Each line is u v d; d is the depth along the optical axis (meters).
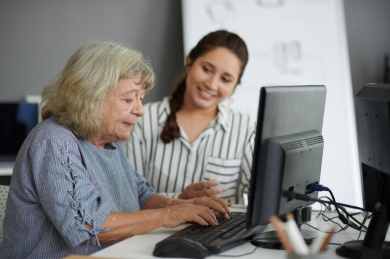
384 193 1.36
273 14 3.84
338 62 3.84
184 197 2.03
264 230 1.62
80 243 1.46
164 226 1.56
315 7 3.86
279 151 1.34
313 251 1.08
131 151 2.44
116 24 3.98
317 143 1.53
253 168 1.33
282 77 3.83
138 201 1.93
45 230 1.55
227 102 2.94
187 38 3.81
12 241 1.58
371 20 4.03
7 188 1.87
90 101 1.58
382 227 1.36
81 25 3.97
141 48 3.99
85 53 1.62
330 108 3.82
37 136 1.55
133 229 1.53
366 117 1.41
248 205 1.35
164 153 2.44
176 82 2.55
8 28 3.94
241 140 2.45
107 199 1.63
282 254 1.34
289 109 1.40
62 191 1.46
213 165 2.42
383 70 4.04
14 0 3.93
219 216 1.75
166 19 3.98
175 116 2.45
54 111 1.62
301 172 1.45
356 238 1.55
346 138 3.78
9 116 3.53
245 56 2.46
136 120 1.67
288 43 3.84
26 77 3.96
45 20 3.95
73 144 1.56
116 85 1.60
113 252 1.36
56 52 3.96
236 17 3.83
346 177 3.73
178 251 1.30
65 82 1.60
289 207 1.43
